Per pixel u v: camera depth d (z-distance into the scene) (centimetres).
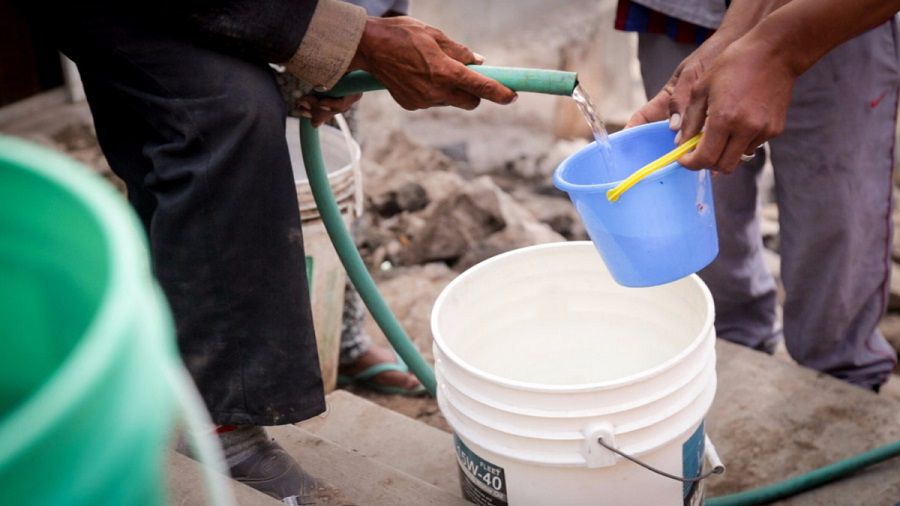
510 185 476
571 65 532
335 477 192
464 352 186
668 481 164
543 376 198
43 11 170
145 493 62
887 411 246
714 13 233
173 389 70
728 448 241
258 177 164
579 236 427
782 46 155
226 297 170
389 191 394
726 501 219
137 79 168
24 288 69
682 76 186
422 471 228
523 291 192
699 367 161
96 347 53
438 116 521
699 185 160
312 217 243
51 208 65
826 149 242
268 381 173
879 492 220
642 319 192
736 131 154
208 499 153
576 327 197
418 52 172
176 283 171
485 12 539
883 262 263
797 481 222
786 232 262
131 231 60
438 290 359
